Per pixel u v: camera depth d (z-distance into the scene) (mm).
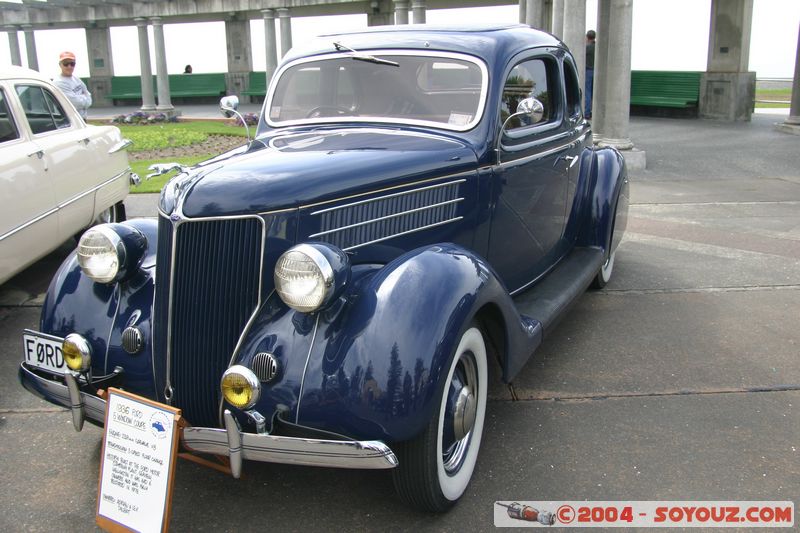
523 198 3975
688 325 4797
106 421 2607
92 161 6258
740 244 6797
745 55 17359
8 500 2938
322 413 2457
